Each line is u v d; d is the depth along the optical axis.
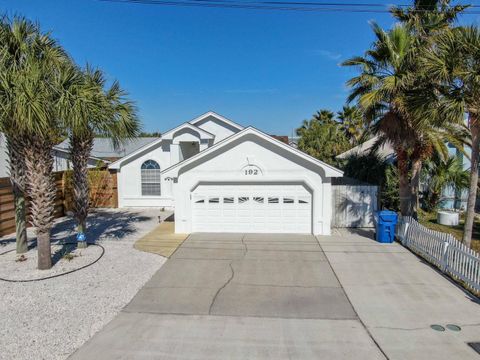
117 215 17.25
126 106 9.92
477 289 7.53
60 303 7.07
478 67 8.40
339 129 34.00
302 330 6.02
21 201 10.23
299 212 12.88
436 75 8.80
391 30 11.20
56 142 9.57
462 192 17.02
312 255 10.30
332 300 7.24
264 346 5.52
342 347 5.48
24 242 10.39
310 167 12.52
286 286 8.00
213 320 6.38
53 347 5.48
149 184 19.55
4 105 7.58
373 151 16.14
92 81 9.65
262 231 13.05
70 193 17.05
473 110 8.89
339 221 14.00
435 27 11.71
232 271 8.99
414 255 10.25
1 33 8.39
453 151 17.52
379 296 7.44
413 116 9.74
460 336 5.80
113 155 25.56
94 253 10.43
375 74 11.55
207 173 12.91
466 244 9.80
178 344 5.58
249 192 12.96
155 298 7.34
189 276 8.63
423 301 7.17
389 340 5.69
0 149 17.16
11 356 5.24
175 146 18.52
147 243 11.65
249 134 12.57
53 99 8.14
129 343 5.61
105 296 7.42
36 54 8.81
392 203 15.96
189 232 13.13
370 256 10.19
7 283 8.09
